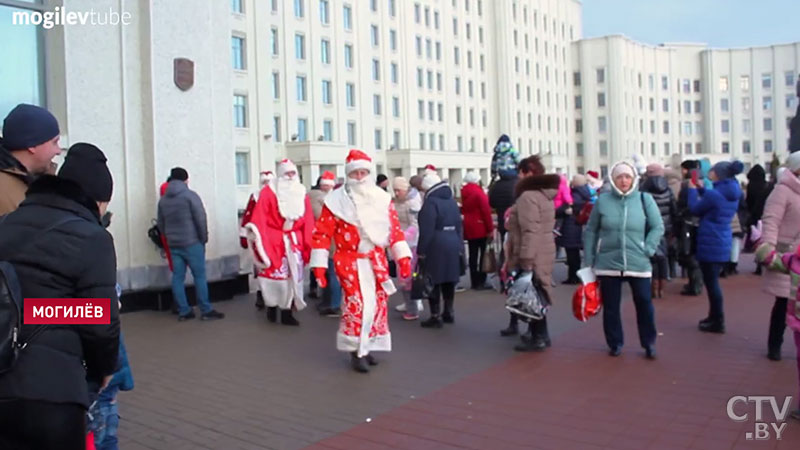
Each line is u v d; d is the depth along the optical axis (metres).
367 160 6.27
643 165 12.27
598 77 79.75
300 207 8.43
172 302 9.49
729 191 7.23
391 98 58.00
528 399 5.30
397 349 7.05
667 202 9.84
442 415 4.98
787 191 5.81
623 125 79.12
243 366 6.45
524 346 6.84
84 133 8.92
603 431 4.58
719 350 6.71
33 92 8.56
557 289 10.91
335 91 52.59
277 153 48.09
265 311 9.38
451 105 64.75
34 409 2.53
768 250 5.38
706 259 7.40
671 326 7.88
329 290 9.09
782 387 5.46
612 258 6.43
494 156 11.38
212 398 5.46
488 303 9.75
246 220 8.95
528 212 6.71
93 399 2.98
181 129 9.80
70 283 2.68
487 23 69.69
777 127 81.25
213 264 10.18
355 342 6.15
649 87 83.38
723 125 83.81
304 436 4.60
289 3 48.62
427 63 61.91
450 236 8.06
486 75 69.56
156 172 9.48
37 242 2.63
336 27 52.69
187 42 9.89
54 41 8.70
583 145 80.88
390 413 5.04
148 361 6.66
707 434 4.48
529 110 73.00
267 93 46.00
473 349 7.01
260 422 4.88
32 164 3.36
